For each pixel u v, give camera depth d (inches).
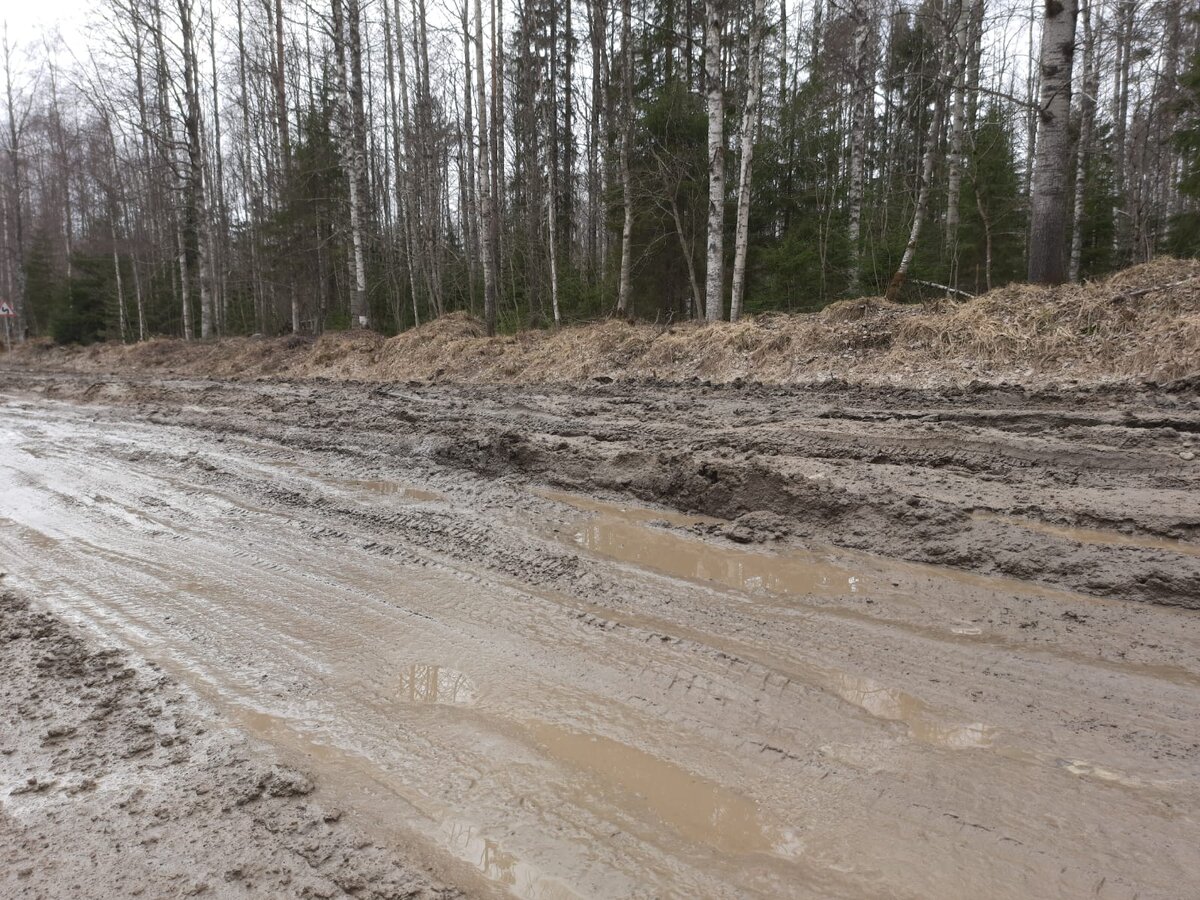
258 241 1071.0
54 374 808.9
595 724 109.2
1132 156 841.5
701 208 711.1
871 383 363.6
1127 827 84.0
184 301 1093.1
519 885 77.3
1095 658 124.4
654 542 189.6
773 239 721.6
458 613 149.9
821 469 222.4
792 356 418.9
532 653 132.1
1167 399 267.7
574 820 88.0
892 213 848.9
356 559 182.4
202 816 88.8
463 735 106.7
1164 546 165.8
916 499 188.1
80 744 105.3
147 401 495.8
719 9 551.8
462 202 1119.0
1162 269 365.7
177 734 107.0
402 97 1000.2
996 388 313.9
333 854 82.0
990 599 147.6
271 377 650.2
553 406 376.5
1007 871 77.9
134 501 239.1
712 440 267.3
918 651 129.2
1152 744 100.5
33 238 1721.2
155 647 136.3
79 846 84.0
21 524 217.0
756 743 103.6
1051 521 182.5
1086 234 732.0
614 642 135.6
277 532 204.7
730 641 135.3
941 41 596.1
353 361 665.6
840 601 151.0
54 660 131.3
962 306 399.5
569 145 1055.0
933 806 89.0
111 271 1427.2
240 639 139.2
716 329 473.4
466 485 247.3
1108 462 210.2
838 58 799.1
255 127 1184.2
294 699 117.3
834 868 79.4
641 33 778.2
